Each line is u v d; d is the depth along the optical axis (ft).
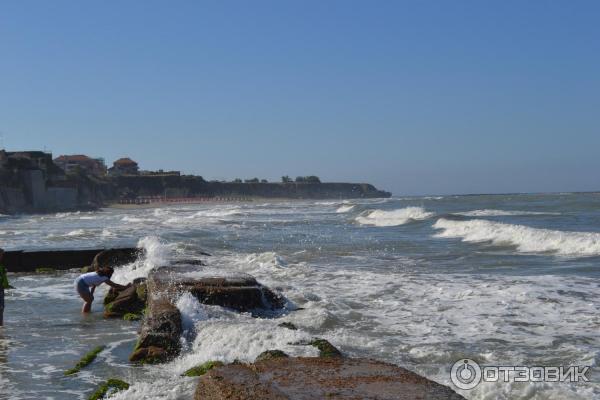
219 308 35.73
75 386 24.53
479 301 38.06
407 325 32.30
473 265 57.72
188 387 22.50
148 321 30.71
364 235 103.14
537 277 47.19
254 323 31.48
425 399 15.35
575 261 57.06
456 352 25.89
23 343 32.65
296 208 300.40
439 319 33.50
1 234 124.88
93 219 212.64
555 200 219.61
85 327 37.09
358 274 52.49
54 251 71.67
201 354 27.45
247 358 25.43
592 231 85.81
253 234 110.93
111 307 40.98
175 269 46.91
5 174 376.07
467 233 90.53
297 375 17.70
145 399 21.71
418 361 25.05
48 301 47.67
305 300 40.63
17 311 43.14
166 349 28.78
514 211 151.43
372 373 17.79
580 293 39.40
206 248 82.23
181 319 31.86
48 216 290.15
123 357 29.12
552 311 34.32
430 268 56.75
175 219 185.78
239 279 39.78
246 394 15.98
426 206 217.77
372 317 34.76
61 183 465.06
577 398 19.39
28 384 24.97
